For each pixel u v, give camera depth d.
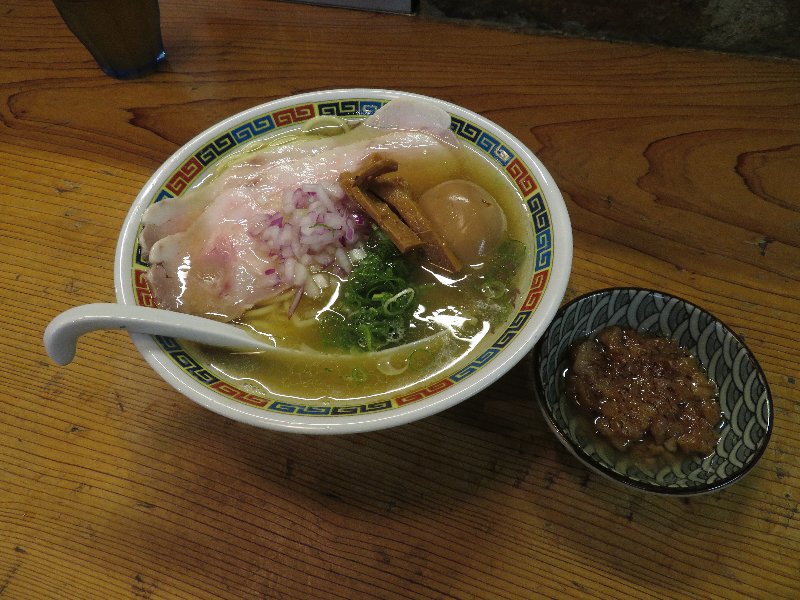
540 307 0.27
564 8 0.45
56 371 0.32
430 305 0.31
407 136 0.36
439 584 0.26
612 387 0.29
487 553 0.27
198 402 0.26
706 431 0.27
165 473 0.29
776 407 0.30
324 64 0.45
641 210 0.37
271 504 0.28
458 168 0.35
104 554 0.27
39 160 0.41
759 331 0.32
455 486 0.28
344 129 0.37
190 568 0.27
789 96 0.42
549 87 0.43
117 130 0.42
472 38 0.47
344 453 0.29
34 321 0.34
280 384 0.29
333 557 0.27
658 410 0.28
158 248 0.30
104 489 0.29
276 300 0.32
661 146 0.40
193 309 0.31
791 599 0.25
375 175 0.32
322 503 0.28
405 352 0.30
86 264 0.36
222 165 0.35
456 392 0.25
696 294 0.34
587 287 0.34
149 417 0.31
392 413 0.25
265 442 0.30
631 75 0.44
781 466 0.28
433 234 0.31
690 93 0.42
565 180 0.38
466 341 0.30
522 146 0.33
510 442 0.29
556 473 0.28
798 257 0.35
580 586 0.26
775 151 0.39
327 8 0.49
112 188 0.39
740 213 0.37
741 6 0.42
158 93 0.44
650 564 0.26
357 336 0.30
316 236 0.31
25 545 0.27
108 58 0.43
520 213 0.33
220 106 0.43
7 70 0.46
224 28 0.48
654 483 0.26
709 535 0.27
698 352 0.30
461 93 0.43
